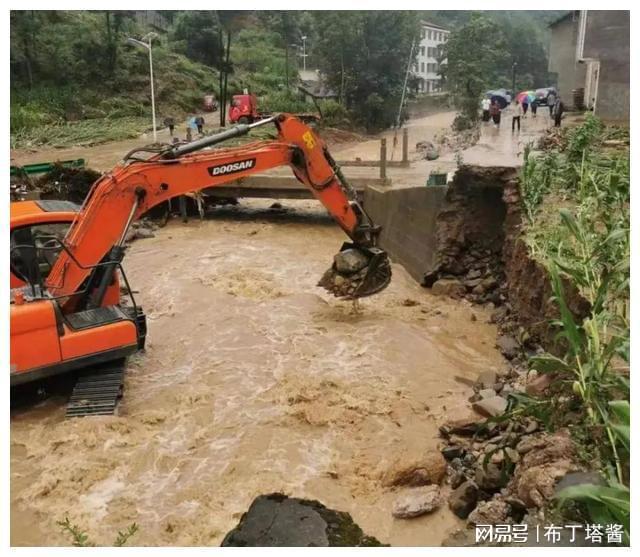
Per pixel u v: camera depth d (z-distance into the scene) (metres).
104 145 25.28
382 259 9.85
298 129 9.50
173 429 7.11
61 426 6.89
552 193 10.78
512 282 10.00
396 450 6.60
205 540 5.41
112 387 7.43
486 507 5.21
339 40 28.28
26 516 5.79
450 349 9.30
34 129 26.77
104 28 34.19
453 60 24.30
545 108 25.72
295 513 4.52
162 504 5.91
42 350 7.02
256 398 7.75
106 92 32.09
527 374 7.47
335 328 9.83
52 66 31.62
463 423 6.78
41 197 15.34
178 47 36.72
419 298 11.53
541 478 4.81
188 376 8.38
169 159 8.59
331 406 7.46
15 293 7.31
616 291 6.50
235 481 6.21
